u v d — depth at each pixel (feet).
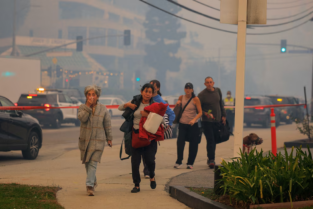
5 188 30.14
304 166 26.08
